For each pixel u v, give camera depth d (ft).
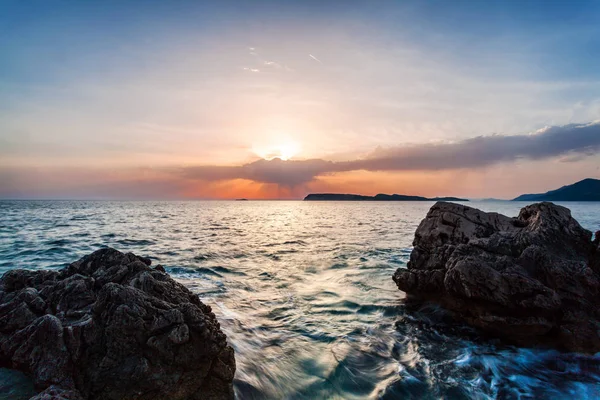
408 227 130.82
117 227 113.50
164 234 95.50
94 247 67.77
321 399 20.35
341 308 36.32
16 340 17.49
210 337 18.51
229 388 18.76
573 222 34.71
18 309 19.22
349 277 48.98
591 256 32.07
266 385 21.30
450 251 36.63
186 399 17.26
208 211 288.51
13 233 88.89
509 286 28.27
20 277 22.91
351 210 341.00
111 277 22.36
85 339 17.15
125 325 17.33
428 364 25.09
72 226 113.19
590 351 25.86
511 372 24.30
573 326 26.76
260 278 47.29
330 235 101.35
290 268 54.03
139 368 16.47
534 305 27.27
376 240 89.15
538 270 29.81
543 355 26.89
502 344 28.66
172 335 17.43
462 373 23.97
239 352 24.89
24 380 16.72
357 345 27.66
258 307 35.27
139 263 23.90
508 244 33.24
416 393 21.35
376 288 43.83
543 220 34.83
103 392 16.01
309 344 27.37
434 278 35.78
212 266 52.60
